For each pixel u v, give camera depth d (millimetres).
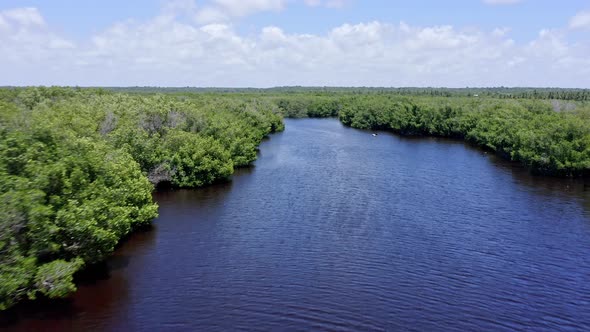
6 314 28359
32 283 27812
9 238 26562
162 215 48000
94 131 49531
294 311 29016
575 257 37688
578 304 30344
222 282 32844
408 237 41750
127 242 40219
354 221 46062
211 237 41500
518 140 79188
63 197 30844
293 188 59688
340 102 189125
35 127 32469
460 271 34844
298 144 102250
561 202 54438
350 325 27578
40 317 28094
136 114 64500
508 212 49844
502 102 126625
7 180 27672
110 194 34375
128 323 27609
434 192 58062
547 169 71062
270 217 47344
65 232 30000
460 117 121188
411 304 30016
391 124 136375
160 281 33000
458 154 91125
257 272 34406
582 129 71250
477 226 45000
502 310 29484
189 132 64438
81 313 28672
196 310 29141
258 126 106312
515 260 36969
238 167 74000
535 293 31688
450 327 27531
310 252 38156
